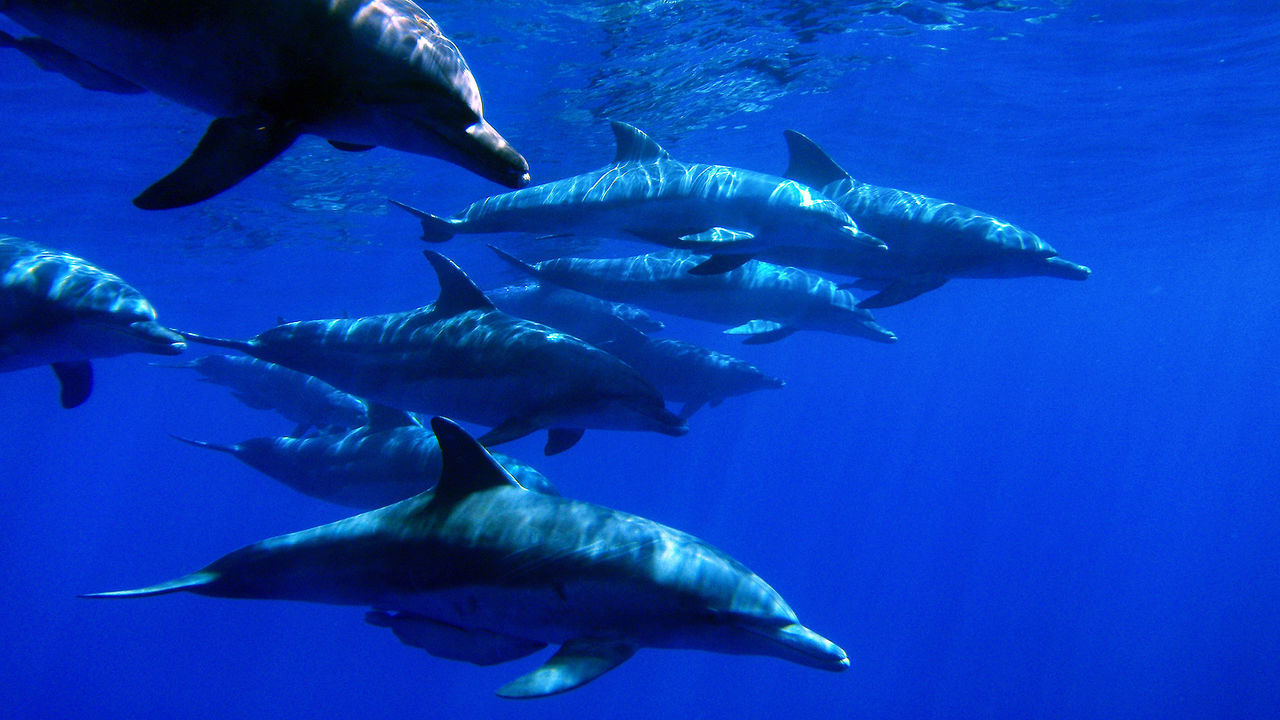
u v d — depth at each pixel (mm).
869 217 8227
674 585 4379
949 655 44406
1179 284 53625
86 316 5602
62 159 14656
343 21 2537
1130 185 24578
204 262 22688
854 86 15422
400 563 4777
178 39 2557
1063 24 13484
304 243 21453
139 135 13688
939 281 8383
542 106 14305
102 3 2547
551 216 7910
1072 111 17609
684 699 40312
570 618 4469
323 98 2580
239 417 68312
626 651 4395
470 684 43812
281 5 2502
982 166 21547
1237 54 14977
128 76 2766
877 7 12391
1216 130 19406
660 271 10375
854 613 52312
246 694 49906
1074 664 42375
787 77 14648
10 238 6184
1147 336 105938
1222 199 27469
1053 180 23422
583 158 17141
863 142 18953
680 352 13148
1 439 77875
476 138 2580
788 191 7102
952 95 16266
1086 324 84125
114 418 70938
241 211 18109
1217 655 40656
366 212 19078
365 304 31438
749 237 7016
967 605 52750
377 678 49938
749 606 4402
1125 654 42688
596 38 12172
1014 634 47062
